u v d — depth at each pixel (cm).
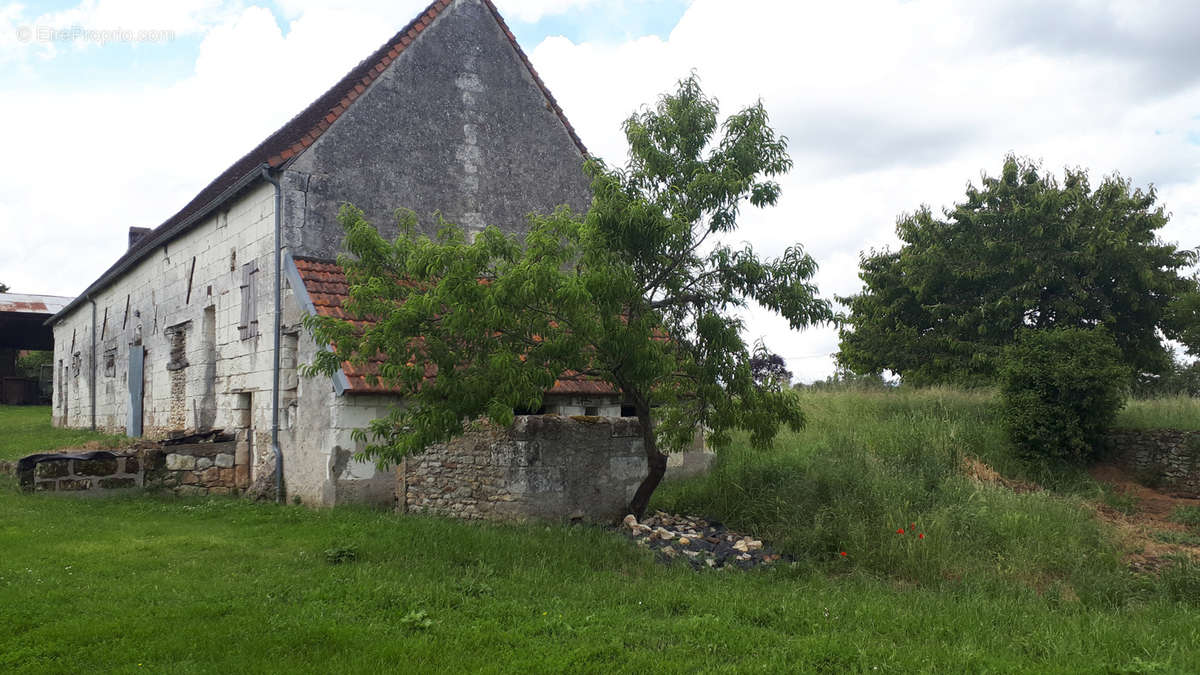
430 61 1527
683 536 1018
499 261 1012
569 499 1089
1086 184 2398
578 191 1675
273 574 766
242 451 1471
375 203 1436
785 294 984
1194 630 680
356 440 1172
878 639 630
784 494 1123
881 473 1216
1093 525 1130
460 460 1112
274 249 1368
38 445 2073
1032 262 2216
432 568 801
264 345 1410
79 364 2814
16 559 817
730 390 1029
